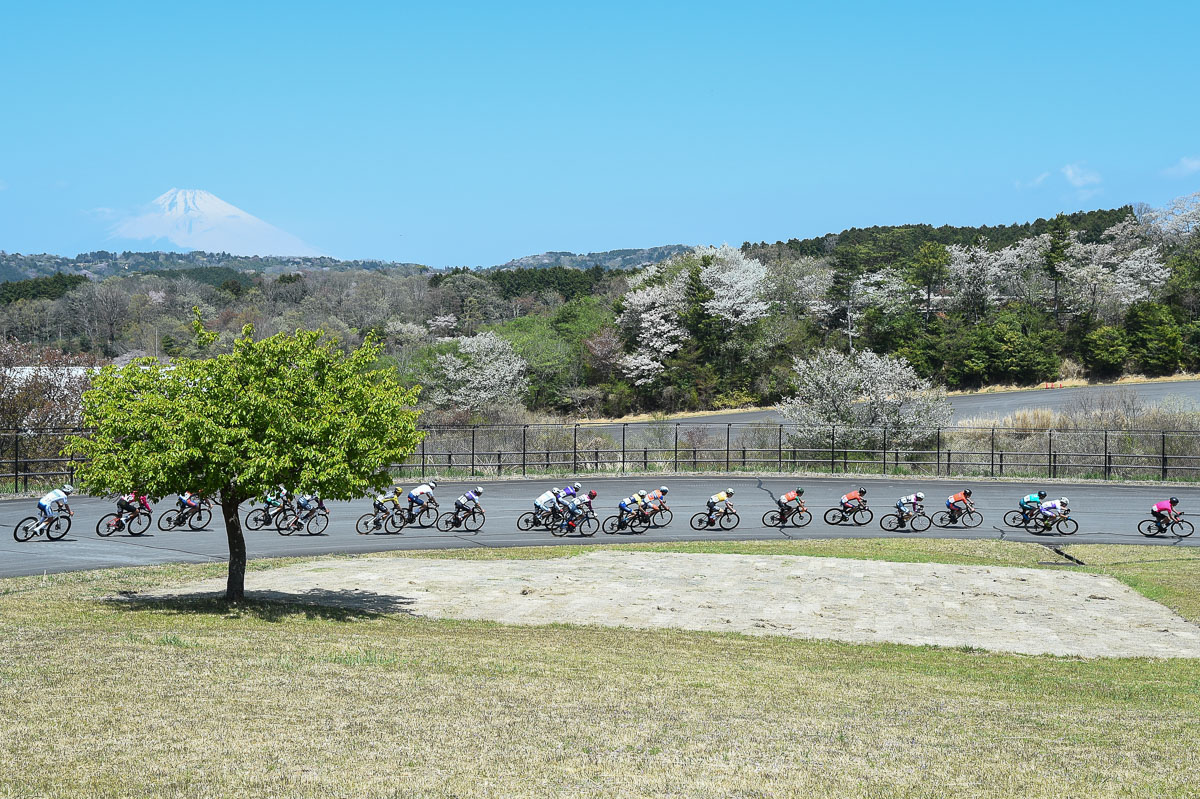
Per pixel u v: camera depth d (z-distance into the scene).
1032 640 18.95
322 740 9.55
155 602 18.80
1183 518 35.16
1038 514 32.97
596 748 9.70
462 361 81.12
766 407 89.38
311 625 17.06
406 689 11.89
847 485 43.78
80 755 8.75
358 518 33.47
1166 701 13.68
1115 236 111.12
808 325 98.19
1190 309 94.19
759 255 126.75
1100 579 25.39
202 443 17.03
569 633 18.02
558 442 53.22
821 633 19.16
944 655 17.34
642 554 28.25
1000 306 98.88
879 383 52.78
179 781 8.18
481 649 15.35
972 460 50.06
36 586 20.42
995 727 11.30
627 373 90.62
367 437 18.25
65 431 39.19
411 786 8.30
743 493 41.06
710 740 10.16
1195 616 21.23
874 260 104.56
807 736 10.48
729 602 21.91
